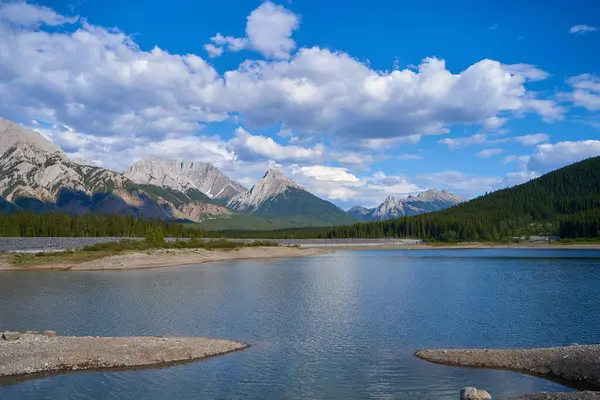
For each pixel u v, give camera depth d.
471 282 83.31
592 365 30.67
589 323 47.12
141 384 30.73
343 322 49.22
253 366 34.38
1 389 29.75
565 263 125.31
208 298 66.06
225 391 29.64
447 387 29.83
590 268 108.75
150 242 168.12
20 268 115.12
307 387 30.22
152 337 40.97
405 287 77.50
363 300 63.81
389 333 44.16
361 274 102.19
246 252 178.88
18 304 60.62
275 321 49.91
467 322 48.34
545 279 86.00
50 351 36.06
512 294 67.19
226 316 52.72
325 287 78.50
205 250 167.50
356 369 33.59
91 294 69.88
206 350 37.66
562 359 32.34
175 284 83.12
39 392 29.33
